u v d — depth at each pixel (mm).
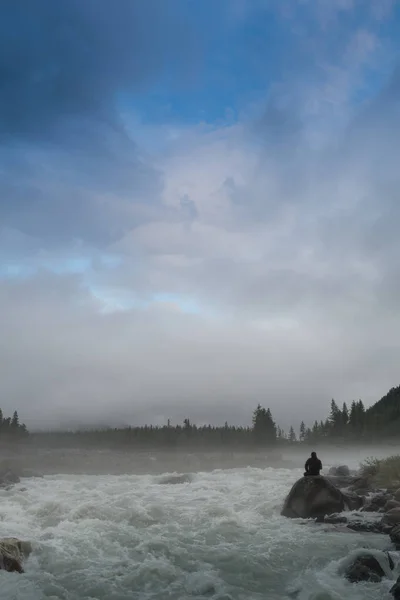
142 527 16438
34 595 10359
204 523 16984
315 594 10180
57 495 23312
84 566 12219
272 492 24172
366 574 11070
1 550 11992
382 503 19172
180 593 10609
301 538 14617
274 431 126750
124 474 43406
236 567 12188
